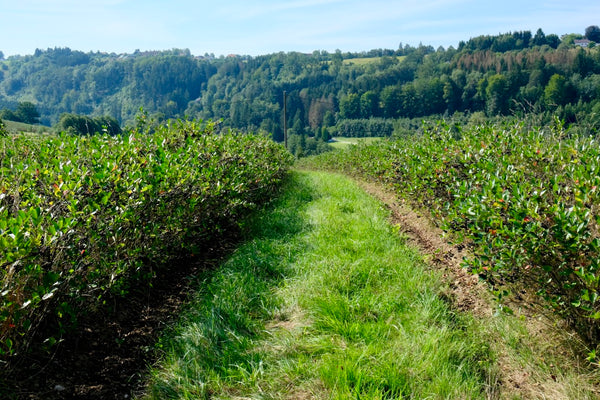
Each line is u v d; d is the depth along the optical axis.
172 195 4.55
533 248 3.13
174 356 3.31
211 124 7.84
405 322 3.80
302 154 59.53
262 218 7.61
